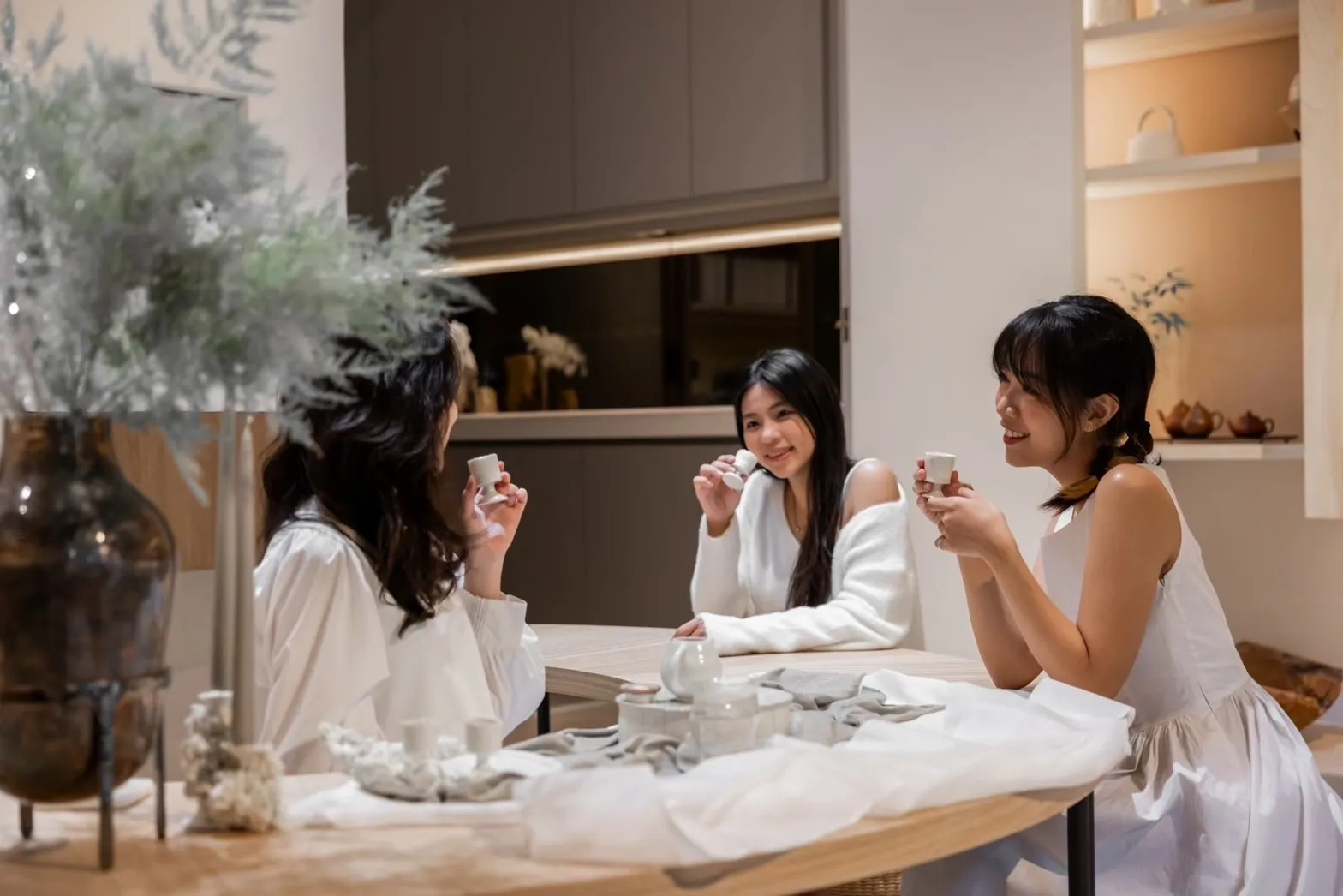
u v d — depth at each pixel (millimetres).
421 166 5395
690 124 4668
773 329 4754
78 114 1146
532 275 5406
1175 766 1896
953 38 3725
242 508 1209
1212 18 3264
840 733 1469
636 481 4949
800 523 2961
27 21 2391
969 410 3738
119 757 1135
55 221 1131
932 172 3783
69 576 1112
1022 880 1865
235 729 1201
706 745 1327
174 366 1141
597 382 5242
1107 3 3465
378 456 1700
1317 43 2977
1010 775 1303
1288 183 3438
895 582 2695
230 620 1271
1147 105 3646
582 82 4934
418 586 1719
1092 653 1914
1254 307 3498
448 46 5289
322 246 1167
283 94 2803
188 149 1130
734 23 4551
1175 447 3293
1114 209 3689
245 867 1095
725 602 3012
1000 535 1953
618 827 1085
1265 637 3488
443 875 1063
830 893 1804
